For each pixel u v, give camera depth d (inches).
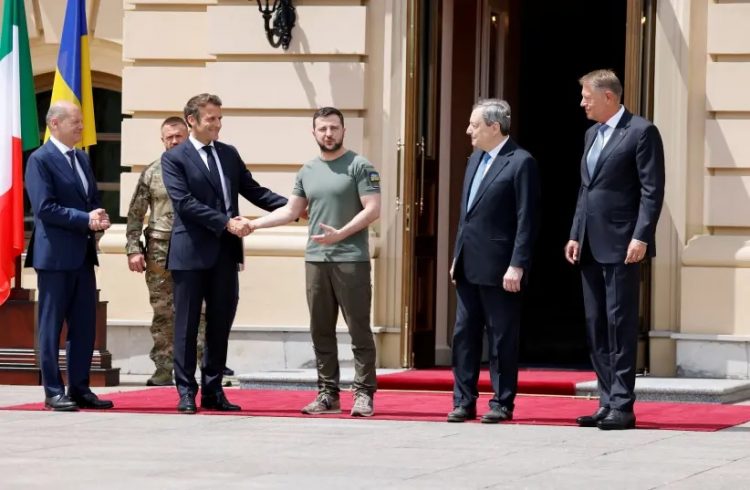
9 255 486.0
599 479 287.1
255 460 313.3
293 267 523.8
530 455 322.0
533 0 687.1
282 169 528.7
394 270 518.9
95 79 588.4
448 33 552.7
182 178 407.8
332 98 522.0
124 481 283.3
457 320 390.3
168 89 546.9
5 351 489.7
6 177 483.5
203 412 406.9
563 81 685.3
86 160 422.9
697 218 501.0
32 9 591.5
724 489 274.4
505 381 386.3
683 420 391.2
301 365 519.5
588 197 374.9
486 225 383.6
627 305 370.6
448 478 288.5
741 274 491.2
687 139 501.0
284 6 523.8
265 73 527.5
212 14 532.1
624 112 376.5
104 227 414.0
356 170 398.0
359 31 520.1
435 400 445.4
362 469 300.7
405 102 517.0
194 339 409.4
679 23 500.1
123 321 540.4
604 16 682.2
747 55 496.1
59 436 353.4
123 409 414.9
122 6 581.6
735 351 488.1
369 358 399.2
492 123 384.8
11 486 277.0
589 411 412.2
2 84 485.7
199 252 405.1
